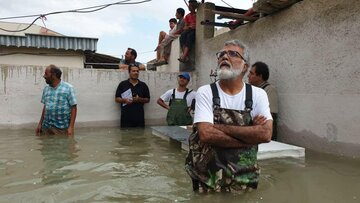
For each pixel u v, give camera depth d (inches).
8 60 449.1
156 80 318.7
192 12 346.9
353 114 158.1
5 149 195.0
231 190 114.0
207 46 310.0
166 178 135.3
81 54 486.3
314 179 132.3
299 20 194.2
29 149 195.3
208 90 114.3
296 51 197.2
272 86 208.7
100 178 135.7
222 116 111.1
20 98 282.4
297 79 196.2
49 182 129.8
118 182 129.8
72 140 227.9
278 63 214.2
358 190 118.8
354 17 156.8
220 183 112.7
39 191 118.5
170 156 178.1
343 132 163.9
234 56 111.7
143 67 346.3
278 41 213.6
